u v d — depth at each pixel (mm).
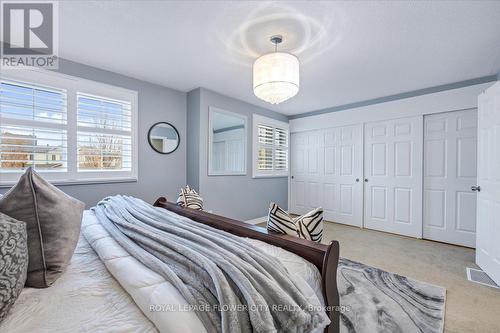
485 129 2271
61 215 1013
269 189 4492
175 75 2855
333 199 4340
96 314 722
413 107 3377
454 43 2076
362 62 2443
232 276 805
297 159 4895
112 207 1789
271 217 1376
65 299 788
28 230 904
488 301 1777
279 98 2043
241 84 3162
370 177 3861
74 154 2490
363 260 2553
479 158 2375
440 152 3221
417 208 3383
